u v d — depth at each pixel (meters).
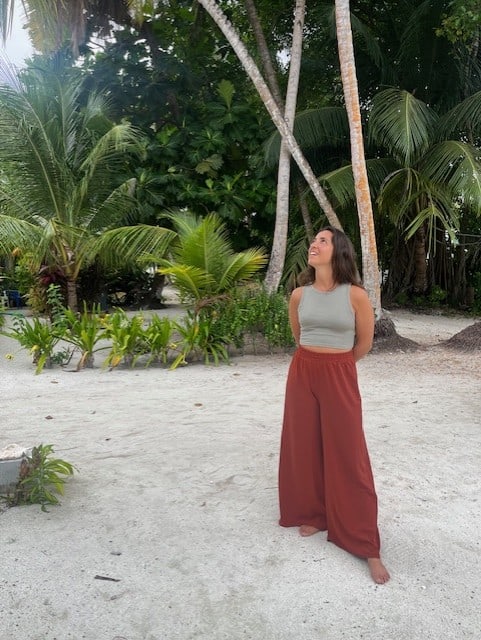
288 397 3.23
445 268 16.78
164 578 2.86
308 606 2.65
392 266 16.86
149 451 4.63
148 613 2.60
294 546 3.15
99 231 11.46
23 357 8.87
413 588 2.80
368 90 15.02
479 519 3.51
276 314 8.91
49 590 2.75
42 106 10.59
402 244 16.55
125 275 15.39
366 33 12.88
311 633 2.48
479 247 16.41
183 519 3.46
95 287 13.87
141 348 8.34
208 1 9.78
